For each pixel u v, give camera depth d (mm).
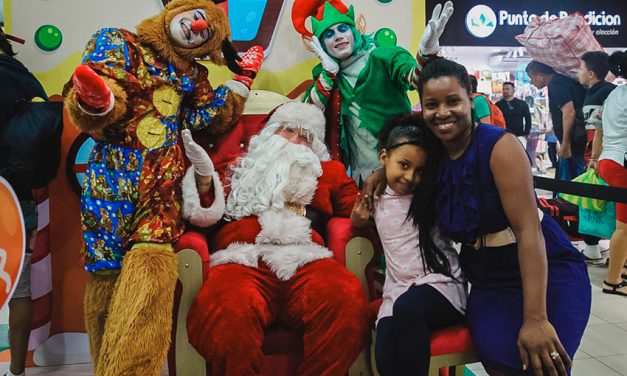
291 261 1869
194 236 1866
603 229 3797
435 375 1566
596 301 3299
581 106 3965
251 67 2402
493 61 3840
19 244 1989
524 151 1495
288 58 2725
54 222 2484
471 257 1658
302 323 1777
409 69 2162
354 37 2461
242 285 1757
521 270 1456
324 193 2223
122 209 1864
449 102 1498
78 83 1575
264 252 1928
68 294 2518
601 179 3592
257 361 1671
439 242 1722
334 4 2469
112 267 1870
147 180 1868
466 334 1594
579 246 4277
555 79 3902
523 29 3832
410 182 1713
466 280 1725
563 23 3877
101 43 1865
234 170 2240
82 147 2471
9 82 2238
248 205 2104
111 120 1720
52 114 2303
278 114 2268
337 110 2473
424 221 1694
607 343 2650
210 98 2225
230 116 2305
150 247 1779
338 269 1857
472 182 1543
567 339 1461
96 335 1921
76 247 2508
